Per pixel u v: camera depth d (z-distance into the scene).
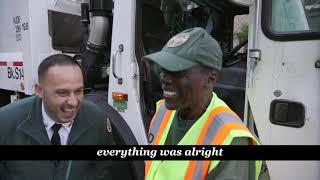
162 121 1.36
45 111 1.39
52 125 1.40
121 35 2.44
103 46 2.83
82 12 3.03
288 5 1.87
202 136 1.15
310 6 1.83
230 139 1.06
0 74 3.72
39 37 3.10
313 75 1.76
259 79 1.93
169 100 1.17
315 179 1.79
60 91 1.29
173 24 3.16
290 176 1.85
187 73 1.12
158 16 2.99
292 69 1.82
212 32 3.30
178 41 1.13
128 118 2.45
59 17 3.21
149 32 2.92
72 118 1.36
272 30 1.87
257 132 1.97
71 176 1.42
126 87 2.44
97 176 1.56
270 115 1.91
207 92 1.18
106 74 2.92
